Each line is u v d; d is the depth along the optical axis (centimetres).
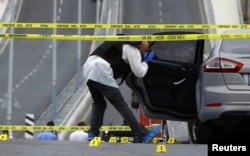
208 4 19975
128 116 2805
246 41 2880
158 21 18912
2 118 10344
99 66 2784
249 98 2744
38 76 13625
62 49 15712
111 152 2362
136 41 2806
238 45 2861
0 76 13875
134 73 2798
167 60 2983
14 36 3209
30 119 7075
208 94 2798
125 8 19862
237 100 2753
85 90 11094
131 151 2389
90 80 2800
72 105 10112
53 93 9838
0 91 12569
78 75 11794
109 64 2795
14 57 15388
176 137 4091
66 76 13250
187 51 3016
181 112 3002
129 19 18950
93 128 2884
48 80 13262
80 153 2339
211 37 2897
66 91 11844
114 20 18625
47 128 5012
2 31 17212
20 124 9919
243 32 3052
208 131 2983
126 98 10306
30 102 11412
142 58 2839
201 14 19412
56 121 9431
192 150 2438
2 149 2420
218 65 2794
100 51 2817
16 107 11069
